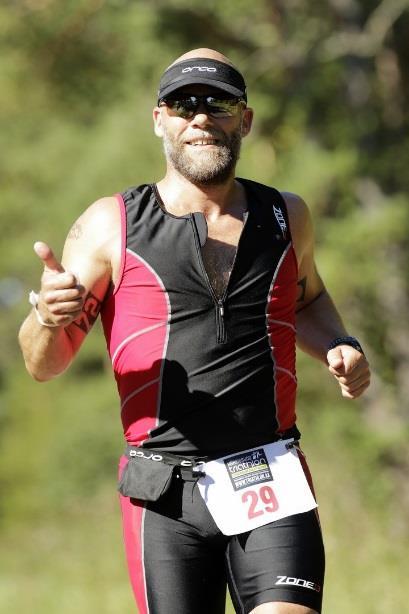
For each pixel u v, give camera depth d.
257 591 8.67
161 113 9.50
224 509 8.84
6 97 41.59
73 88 40.22
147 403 9.00
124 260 9.04
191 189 9.34
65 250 9.32
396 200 32.91
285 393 9.18
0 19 36.94
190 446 8.93
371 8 34.50
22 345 9.20
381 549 26.81
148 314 8.98
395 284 34.16
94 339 46.53
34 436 71.88
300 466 9.10
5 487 63.28
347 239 31.80
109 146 36.72
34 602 27.94
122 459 9.32
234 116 9.29
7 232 42.31
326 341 10.21
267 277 9.16
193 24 35.22
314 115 35.28
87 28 37.25
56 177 40.72
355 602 23.36
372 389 35.25
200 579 8.95
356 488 33.34
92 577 31.08
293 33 34.31
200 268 8.97
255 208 9.41
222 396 8.91
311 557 8.76
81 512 48.53
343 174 32.50
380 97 35.62
